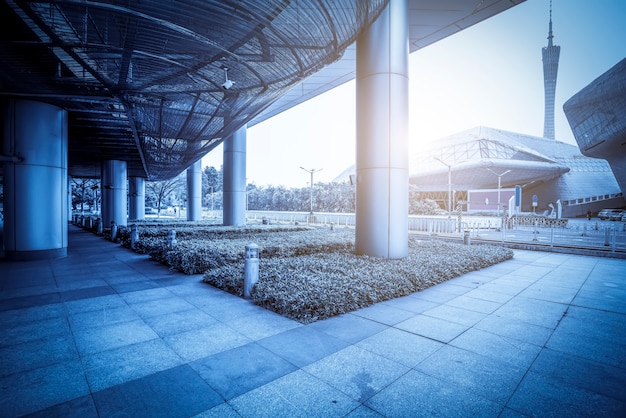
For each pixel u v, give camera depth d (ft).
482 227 93.66
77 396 11.29
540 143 379.76
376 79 33.91
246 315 19.74
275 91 39.88
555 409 10.70
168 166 85.76
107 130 55.93
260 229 64.44
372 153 34.24
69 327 17.80
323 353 14.62
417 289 25.76
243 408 10.62
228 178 79.51
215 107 43.65
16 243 39.17
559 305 22.08
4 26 25.64
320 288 21.93
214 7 23.09
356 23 28.25
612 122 142.41
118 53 27.63
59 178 41.70
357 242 36.06
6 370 13.10
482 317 19.61
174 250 36.99
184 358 14.15
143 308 21.09
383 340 16.10
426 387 11.93
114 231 62.23
